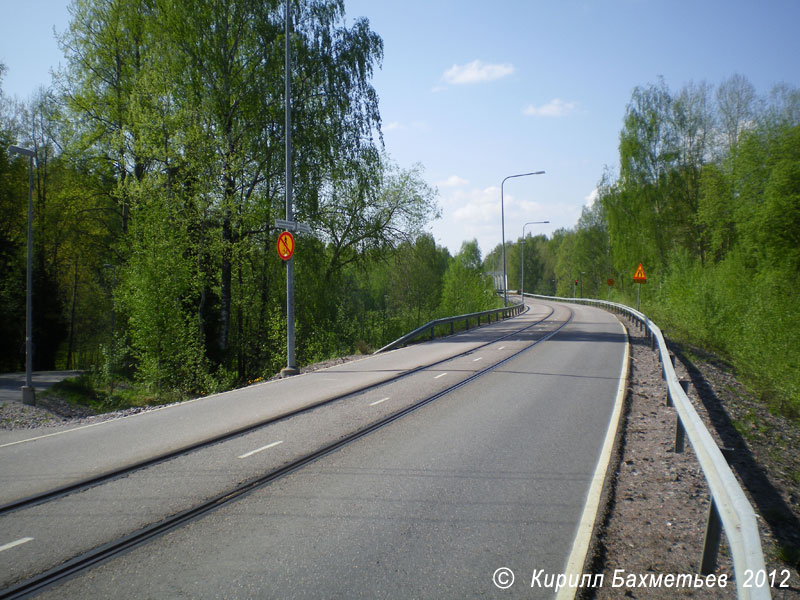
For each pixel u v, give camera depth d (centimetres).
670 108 4491
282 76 2386
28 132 3716
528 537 435
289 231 1582
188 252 2294
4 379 2323
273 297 2714
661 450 687
